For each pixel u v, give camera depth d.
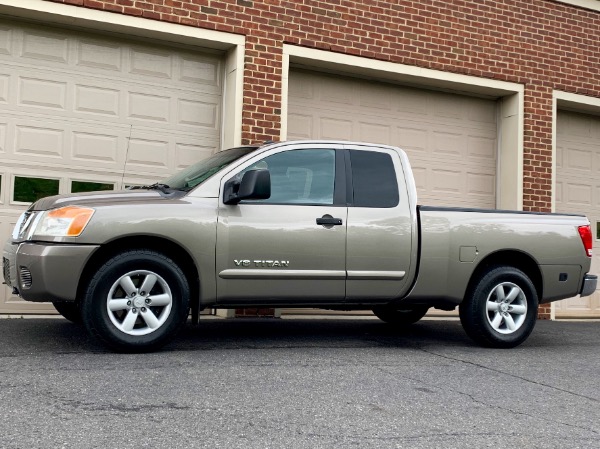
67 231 5.55
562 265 7.10
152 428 3.66
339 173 6.48
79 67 8.55
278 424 3.83
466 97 11.04
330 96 10.04
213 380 4.83
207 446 3.40
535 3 11.14
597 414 4.35
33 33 8.34
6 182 8.16
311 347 6.49
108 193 5.98
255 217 6.09
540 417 4.21
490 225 6.82
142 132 8.88
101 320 5.58
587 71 11.55
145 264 5.71
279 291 6.18
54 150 8.40
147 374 4.93
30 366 5.10
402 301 6.62
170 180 6.82
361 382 4.96
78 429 3.60
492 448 3.55
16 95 8.24
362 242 6.37
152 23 8.55
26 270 5.60
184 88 9.13
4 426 3.61
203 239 5.90
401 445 3.54
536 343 7.57
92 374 4.88
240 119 9.02
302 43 9.42
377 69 9.91
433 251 6.59
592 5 11.59
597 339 8.16
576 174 11.83
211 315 9.03
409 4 10.16
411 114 10.59
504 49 10.85
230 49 9.19
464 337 7.73
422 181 10.64
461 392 4.79
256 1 9.15
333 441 3.56
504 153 11.13
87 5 8.21
